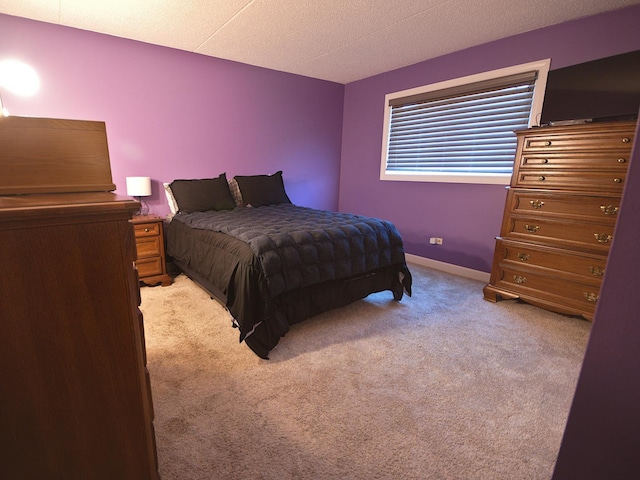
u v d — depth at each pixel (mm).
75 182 792
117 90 3018
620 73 2102
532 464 1216
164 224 3254
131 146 3172
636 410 627
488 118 3184
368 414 1446
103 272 706
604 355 652
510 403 1535
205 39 3002
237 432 1328
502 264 2678
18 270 620
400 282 2740
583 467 726
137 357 790
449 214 3549
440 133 3588
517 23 2607
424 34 2844
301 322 2316
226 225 2408
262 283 1882
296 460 1208
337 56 3426
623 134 2023
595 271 2205
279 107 4020
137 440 833
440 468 1191
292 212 3121
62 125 757
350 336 2133
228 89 3613
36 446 707
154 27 2756
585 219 2221
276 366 1785
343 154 4719
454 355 1926
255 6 2398
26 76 2609
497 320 2393
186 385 1607
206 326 2223
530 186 2480
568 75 2348
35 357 667
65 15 2533
